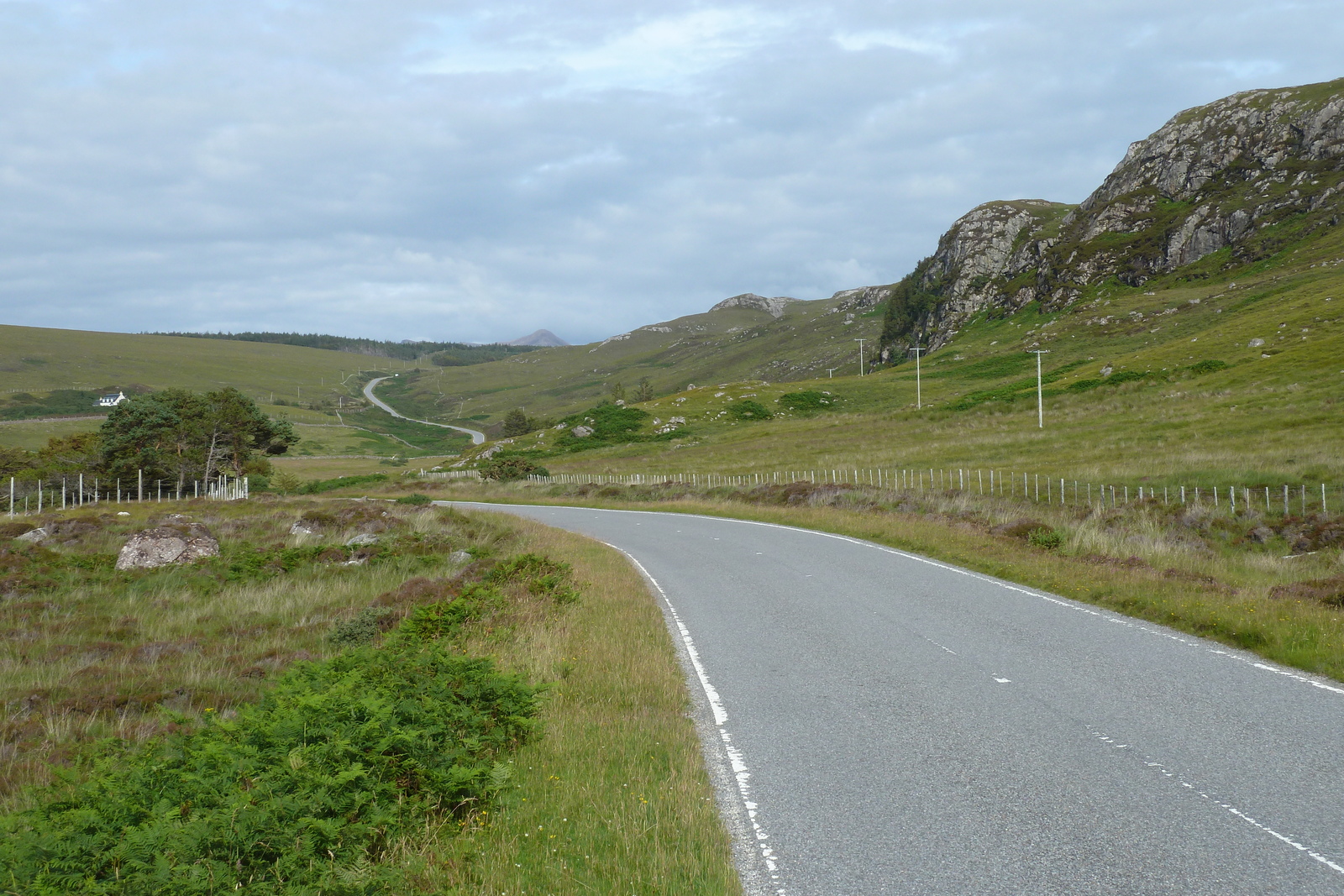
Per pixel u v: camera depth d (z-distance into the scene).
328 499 42.12
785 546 21.45
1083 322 113.81
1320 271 94.75
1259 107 138.25
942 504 27.23
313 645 13.62
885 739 6.93
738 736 7.21
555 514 38.59
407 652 8.80
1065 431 52.06
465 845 5.10
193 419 60.56
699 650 10.52
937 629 11.03
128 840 4.53
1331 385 48.34
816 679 8.89
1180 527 21.53
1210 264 120.50
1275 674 8.31
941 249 180.38
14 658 13.41
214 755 5.73
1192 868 4.58
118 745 8.07
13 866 4.48
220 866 4.39
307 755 5.61
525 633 11.29
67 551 23.52
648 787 5.95
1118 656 9.26
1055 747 6.55
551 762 6.57
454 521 29.06
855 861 4.85
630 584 15.77
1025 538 18.98
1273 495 25.73
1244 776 5.79
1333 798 5.38
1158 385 62.94
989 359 110.50
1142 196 143.88
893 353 174.25
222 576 20.50
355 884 4.43
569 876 4.68
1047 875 4.58
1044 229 161.75
